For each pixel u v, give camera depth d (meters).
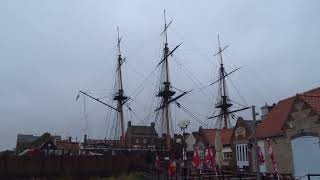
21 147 113.12
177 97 74.62
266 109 49.84
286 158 34.59
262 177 25.61
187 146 60.97
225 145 53.53
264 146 38.69
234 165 47.53
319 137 29.92
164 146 71.75
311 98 31.72
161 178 38.94
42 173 61.91
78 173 63.56
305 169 31.27
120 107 86.19
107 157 65.25
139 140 124.38
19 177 60.72
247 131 45.44
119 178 58.50
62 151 69.88
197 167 32.47
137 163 64.94
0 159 60.34
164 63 78.06
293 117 33.09
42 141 106.88
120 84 87.62
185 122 53.12
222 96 91.19
